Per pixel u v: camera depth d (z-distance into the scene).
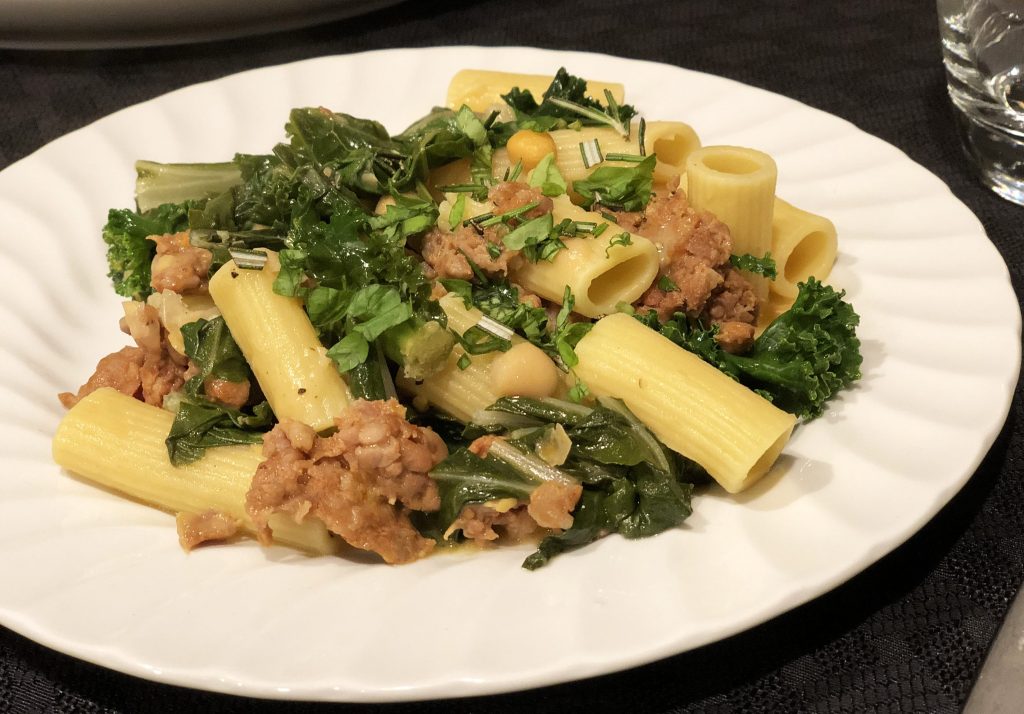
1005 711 0.21
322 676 0.20
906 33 0.42
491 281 0.27
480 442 0.24
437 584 0.22
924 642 0.22
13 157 0.39
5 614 0.21
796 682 0.22
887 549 0.21
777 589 0.21
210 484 0.25
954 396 0.24
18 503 0.24
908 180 0.30
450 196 0.29
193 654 0.20
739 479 0.23
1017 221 0.33
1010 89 0.33
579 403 0.25
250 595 0.22
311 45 0.44
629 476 0.24
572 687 0.22
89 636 0.21
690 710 0.22
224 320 0.27
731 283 0.27
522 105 0.32
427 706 0.22
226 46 0.45
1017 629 0.22
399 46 0.44
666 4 0.45
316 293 0.26
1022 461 0.26
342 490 0.23
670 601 0.21
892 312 0.27
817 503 0.22
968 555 0.24
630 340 0.25
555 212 0.27
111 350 0.30
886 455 0.23
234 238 0.28
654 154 0.30
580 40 0.43
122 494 0.25
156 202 0.31
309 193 0.28
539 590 0.22
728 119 0.33
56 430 0.26
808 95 0.39
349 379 0.25
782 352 0.25
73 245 0.31
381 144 0.31
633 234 0.27
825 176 0.31
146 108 0.35
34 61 0.44
